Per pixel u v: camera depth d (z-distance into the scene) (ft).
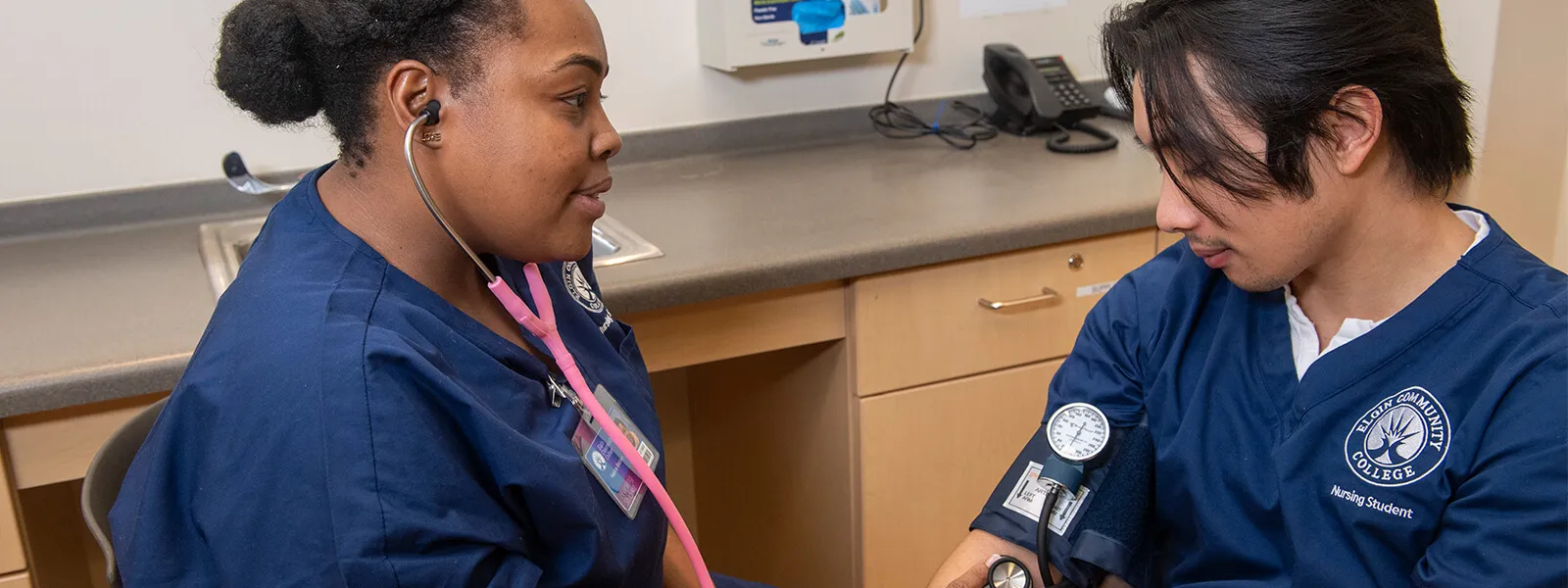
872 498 5.54
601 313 3.72
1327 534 3.09
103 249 5.36
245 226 5.53
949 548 5.84
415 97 2.65
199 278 4.89
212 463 2.51
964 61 7.46
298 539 2.43
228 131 5.89
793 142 7.16
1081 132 7.14
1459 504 2.77
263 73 2.72
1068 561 3.45
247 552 2.46
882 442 5.46
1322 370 3.09
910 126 7.29
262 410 2.48
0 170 5.50
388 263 2.81
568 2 2.73
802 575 6.33
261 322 2.60
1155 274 3.70
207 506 2.51
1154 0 2.92
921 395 5.47
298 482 2.44
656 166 6.73
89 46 5.50
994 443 5.74
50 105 5.51
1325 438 3.09
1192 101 2.77
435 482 2.53
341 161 2.89
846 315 5.25
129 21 5.54
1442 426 2.87
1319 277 3.15
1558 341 2.71
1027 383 5.70
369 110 2.69
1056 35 7.62
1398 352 2.98
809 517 6.07
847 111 7.25
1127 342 3.66
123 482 2.77
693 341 4.99
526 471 2.72
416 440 2.52
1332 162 2.77
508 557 2.68
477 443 2.68
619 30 6.52
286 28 2.68
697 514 7.61
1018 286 5.49
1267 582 3.27
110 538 2.85
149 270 5.02
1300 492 3.12
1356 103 2.68
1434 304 2.93
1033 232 5.32
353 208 2.85
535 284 3.13
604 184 2.90
